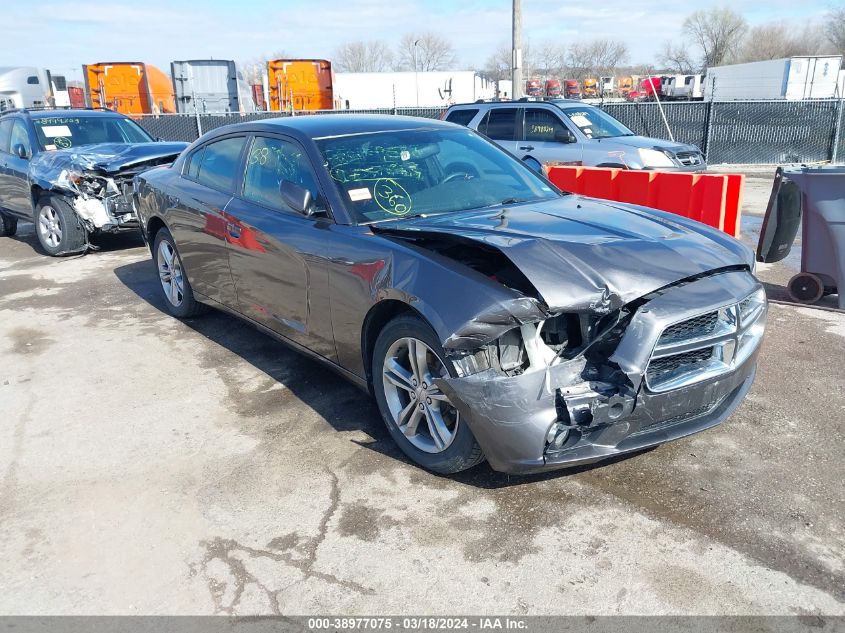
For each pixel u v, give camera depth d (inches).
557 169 337.1
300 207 148.3
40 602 105.8
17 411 170.6
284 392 176.2
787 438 146.5
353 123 178.2
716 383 124.9
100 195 332.8
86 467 143.6
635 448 120.6
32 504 131.1
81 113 388.2
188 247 208.1
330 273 146.9
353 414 162.7
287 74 878.4
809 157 692.7
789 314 227.8
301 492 132.0
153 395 177.2
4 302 266.7
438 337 119.1
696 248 130.8
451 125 190.9
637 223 142.9
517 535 117.6
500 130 472.7
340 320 147.6
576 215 148.0
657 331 114.9
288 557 114.0
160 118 737.0
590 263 120.3
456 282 120.2
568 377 116.9
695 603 101.7
